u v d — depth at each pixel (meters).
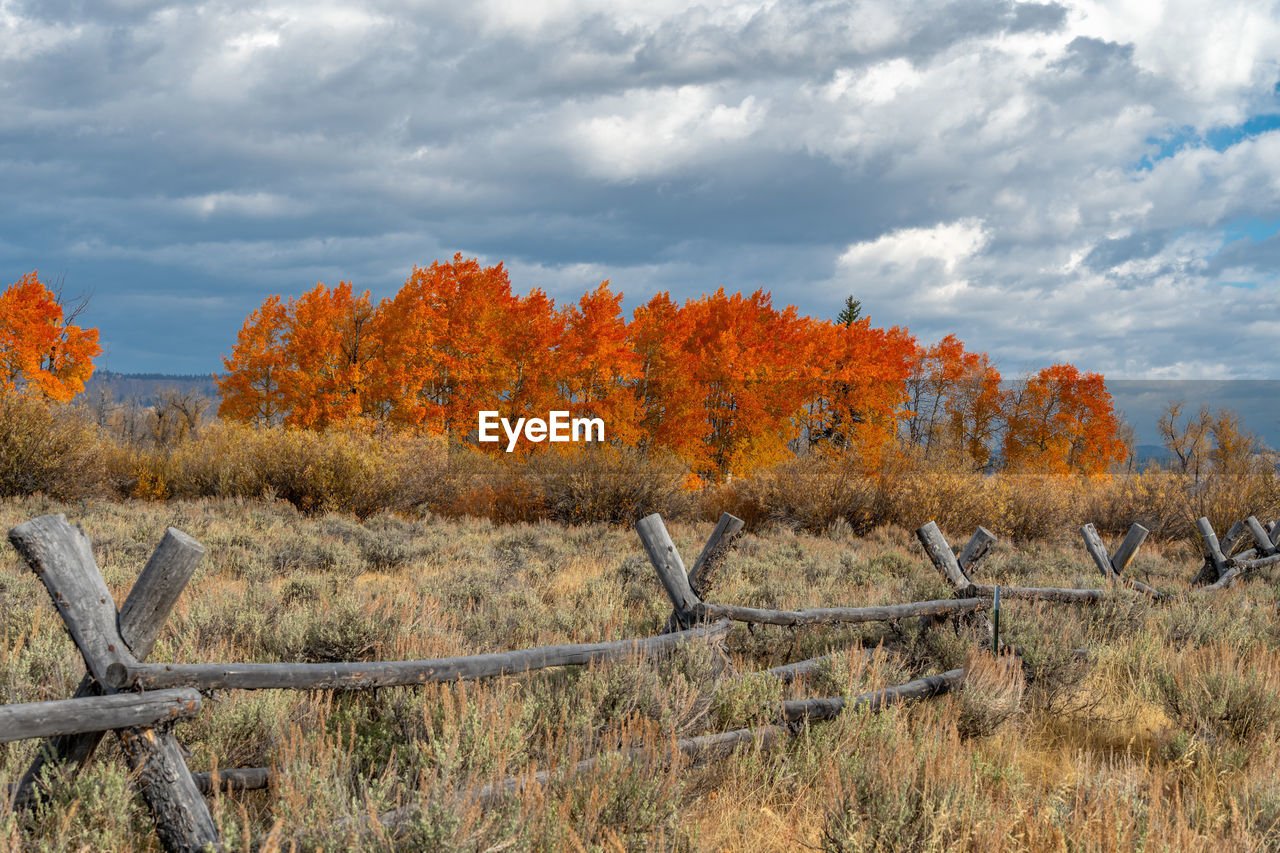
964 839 2.63
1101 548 9.03
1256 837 2.81
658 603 6.98
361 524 15.34
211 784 2.74
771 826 3.11
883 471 18.11
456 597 7.14
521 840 2.40
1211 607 7.22
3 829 2.18
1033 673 4.98
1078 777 3.13
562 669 4.44
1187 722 4.39
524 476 17.92
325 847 2.26
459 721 3.12
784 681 4.57
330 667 3.09
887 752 3.34
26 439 15.20
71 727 2.29
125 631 2.55
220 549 9.42
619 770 2.92
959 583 6.31
